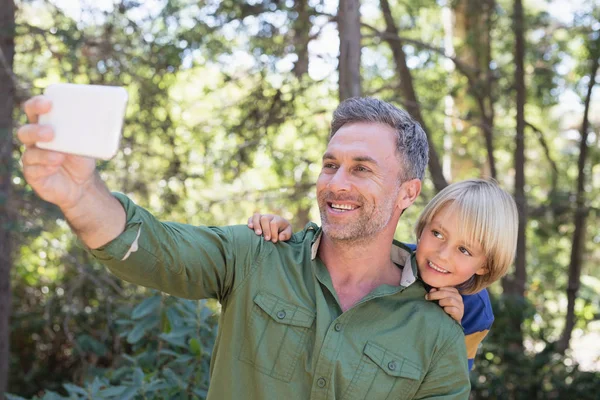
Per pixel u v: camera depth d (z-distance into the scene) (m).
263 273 1.98
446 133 10.23
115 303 6.44
